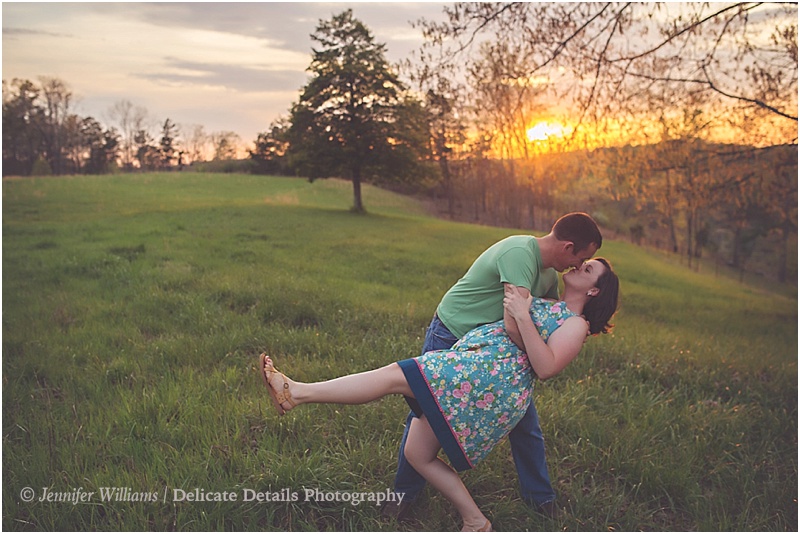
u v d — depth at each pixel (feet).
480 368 9.98
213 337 20.20
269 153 200.44
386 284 38.11
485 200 112.57
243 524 10.40
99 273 34.76
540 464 11.47
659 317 38.32
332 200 136.77
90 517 10.55
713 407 17.25
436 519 10.83
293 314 24.07
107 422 13.64
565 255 10.66
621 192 38.55
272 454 12.04
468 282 11.16
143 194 117.29
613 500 11.73
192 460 11.88
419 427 10.29
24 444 12.70
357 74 105.81
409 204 153.28
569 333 10.18
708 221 152.25
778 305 68.13
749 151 41.22
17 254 42.52
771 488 12.63
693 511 11.75
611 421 15.07
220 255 44.50
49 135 194.18
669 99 31.12
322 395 9.89
